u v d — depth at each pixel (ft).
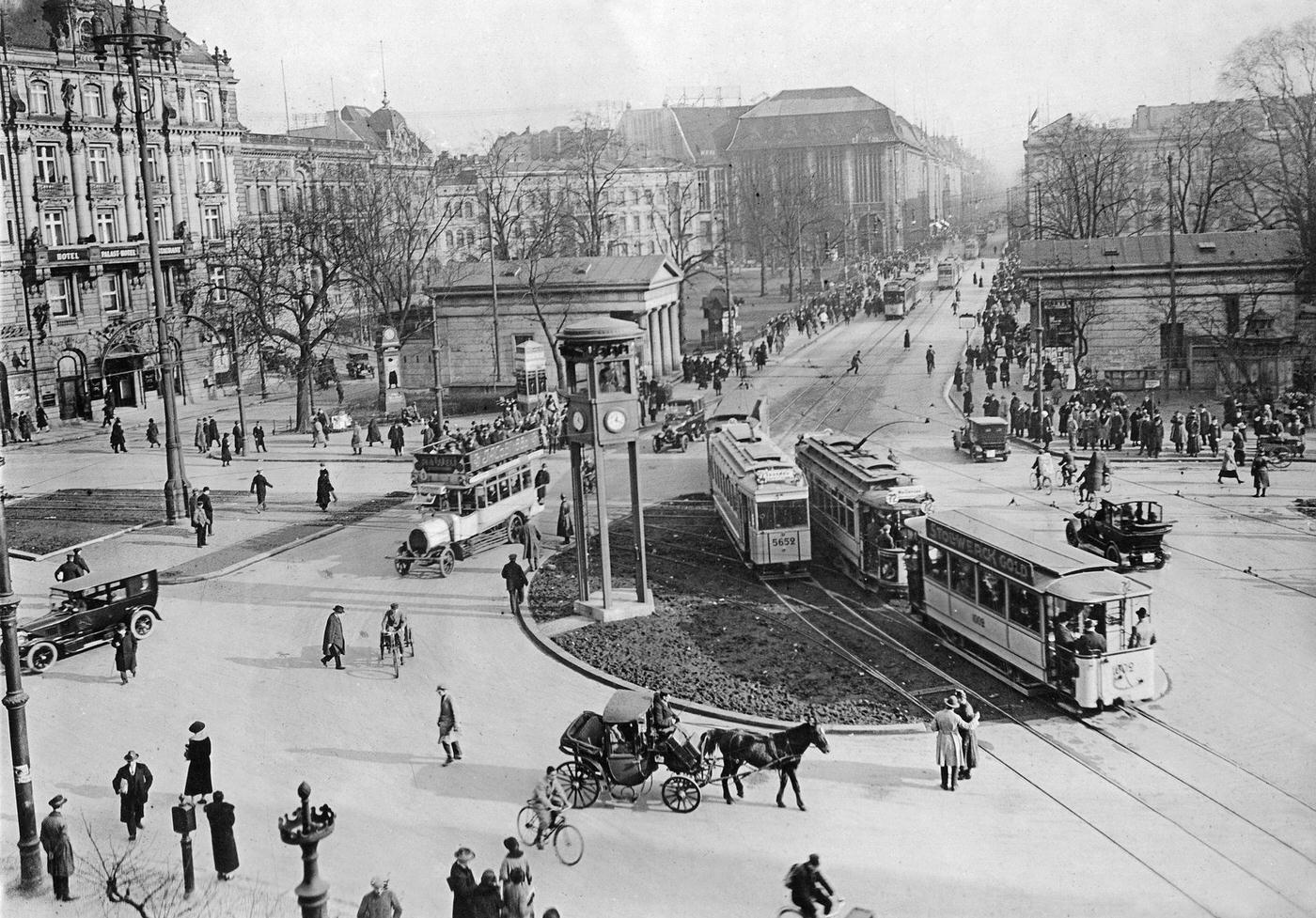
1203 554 130.41
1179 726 88.38
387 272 285.23
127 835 80.33
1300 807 75.61
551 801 75.66
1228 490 161.68
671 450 213.66
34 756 92.32
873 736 89.81
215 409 281.54
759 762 78.69
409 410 247.09
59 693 105.40
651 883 70.54
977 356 279.90
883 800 79.51
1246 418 206.39
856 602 122.31
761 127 652.48
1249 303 230.48
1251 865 69.15
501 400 257.96
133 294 280.10
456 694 101.81
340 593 132.87
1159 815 75.51
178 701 102.78
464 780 85.66
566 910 67.97
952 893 67.77
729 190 553.64
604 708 89.56
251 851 77.10
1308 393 206.08
